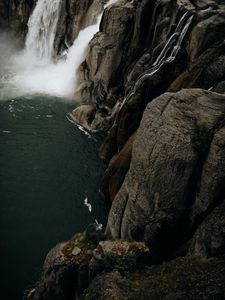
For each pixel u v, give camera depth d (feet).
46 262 64.64
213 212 53.36
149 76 103.65
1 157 104.32
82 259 62.18
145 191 59.57
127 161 85.87
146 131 60.59
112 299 50.03
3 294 69.46
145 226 59.47
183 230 57.57
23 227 83.71
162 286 50.93
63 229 83.87
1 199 90.74
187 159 55.31
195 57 95.55
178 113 57.88
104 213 88.48
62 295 62.39
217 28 93.91
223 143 53.11
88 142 113.60
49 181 97.25
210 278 49.47
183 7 105.40
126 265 55.52
